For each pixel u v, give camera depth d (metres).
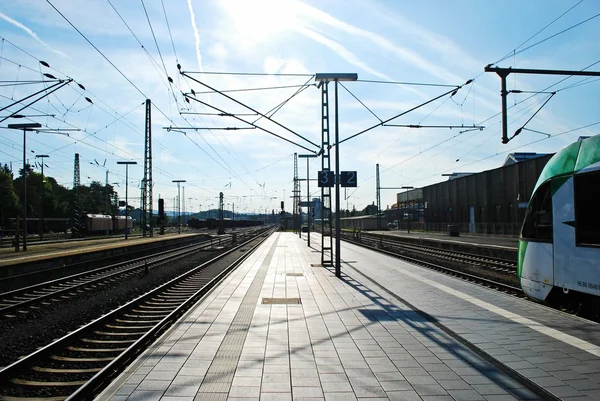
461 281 15.77
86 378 6.93
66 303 13.67
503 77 13.83
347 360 6.93
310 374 6.32
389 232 72.56
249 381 6.04
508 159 55.75
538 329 8.72
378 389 5.76
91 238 53.59
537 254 10.57
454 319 9.67
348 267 20.61
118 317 11.27
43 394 6.24
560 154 10.12
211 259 26.67
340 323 9.36
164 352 7.32
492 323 9.26
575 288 9.25
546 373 6.28
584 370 6.40
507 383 5.96
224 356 7.12
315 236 62.44
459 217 59.59
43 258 20.14
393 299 12.15
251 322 9.46
